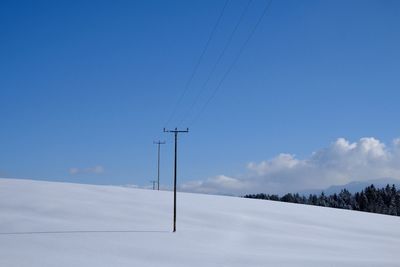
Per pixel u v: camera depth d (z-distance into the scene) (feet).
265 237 121.08
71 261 76.18
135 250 91.04
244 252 97.50
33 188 170.50
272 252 100.83
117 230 115.96
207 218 143.64
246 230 130.93
